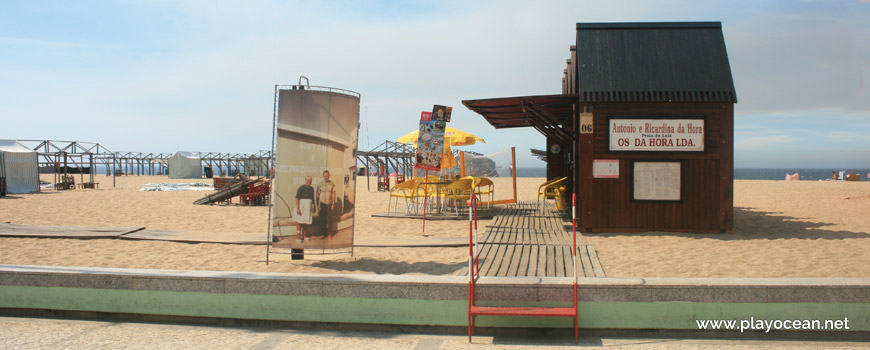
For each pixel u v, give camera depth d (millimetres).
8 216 13570
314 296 5254
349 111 7242
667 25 9953
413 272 6539
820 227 10336
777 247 7871
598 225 9430
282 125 6984
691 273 6160
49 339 4891
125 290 5531
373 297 5168
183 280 5426
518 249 7641
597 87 9430
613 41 9859
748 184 32031
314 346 4699
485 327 5070
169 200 19391
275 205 7031
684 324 4836
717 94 9203
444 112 10570
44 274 5656
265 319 5332
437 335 5039
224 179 23125
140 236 9227
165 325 5383
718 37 9773
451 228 10695
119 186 32406
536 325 5023
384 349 4602
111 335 5031
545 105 10734
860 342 4648
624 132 9406
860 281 4824
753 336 4789
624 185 9422
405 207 15250
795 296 4734
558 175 14609
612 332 4906
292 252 7395
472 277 4836
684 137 9312
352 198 7285
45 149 30094
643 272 6230
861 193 20781
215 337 4977
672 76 9430
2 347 4648
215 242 8812
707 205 9266
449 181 13352
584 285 4895
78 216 13594
